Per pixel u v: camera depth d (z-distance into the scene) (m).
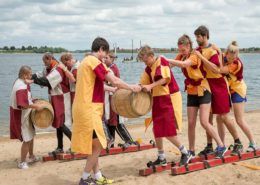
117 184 6.81
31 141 8.48
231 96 8.05
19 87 7.85
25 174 7.80
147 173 7.25
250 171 7.24
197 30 7.32
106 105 8.87
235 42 7.77
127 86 6.56
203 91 7.32
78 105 6.38
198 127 12.85
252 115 16.03
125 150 9.12
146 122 7.46
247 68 79.19
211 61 7.24
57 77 8.39
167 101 6.97
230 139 10.42
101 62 6.41
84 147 6.34
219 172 7.19
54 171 7.92
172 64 7.11
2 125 15.84
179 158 8.55
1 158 9.28
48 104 8.14
